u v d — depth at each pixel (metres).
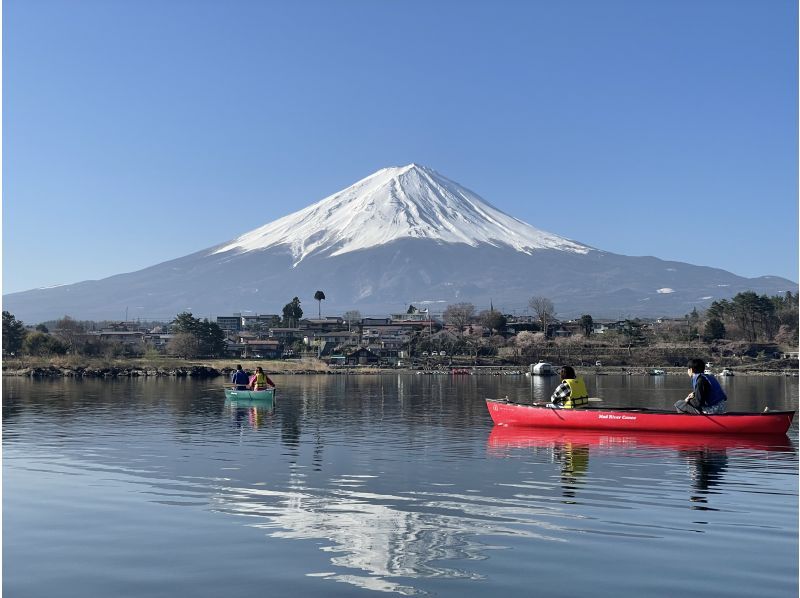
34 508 21.03
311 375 153.62
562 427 39.09
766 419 35.25
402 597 14.26
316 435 38.00
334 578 15.26
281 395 76.19
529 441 35.03
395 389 91.06
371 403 63.31
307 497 22.42
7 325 160.75
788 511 20.59
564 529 18.72
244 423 44.31
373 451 31.98
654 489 23.56
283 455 30.86
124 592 14.56
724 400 36.56
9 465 28.34
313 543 17.56
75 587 14.84
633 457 30.03
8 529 18.88
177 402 61.78
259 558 16.50
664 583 14.95
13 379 111.62
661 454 30.77
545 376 158.88
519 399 72.25
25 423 43.84
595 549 17.03
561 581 15.05
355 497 22.38
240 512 20.50
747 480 25.03
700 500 21.95
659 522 19.39
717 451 31.50
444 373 170.62
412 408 57.16
